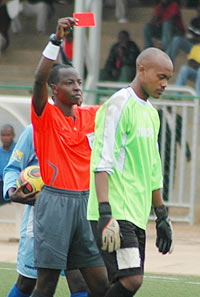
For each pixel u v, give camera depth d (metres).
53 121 14.52
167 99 34.03
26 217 15.77
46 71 14.00
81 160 14.64
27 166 16.25
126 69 42.97
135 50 43.09
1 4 50.41
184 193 35.28
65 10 52.16
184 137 33.72
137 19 50.66
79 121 14.85
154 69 13.38
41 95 14.26
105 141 13.14
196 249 27.95
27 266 15.62
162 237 14.48
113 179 13.28
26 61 50.19
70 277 15.59
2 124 29.55
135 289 13.12
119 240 12.88
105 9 51.28
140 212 13.41
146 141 13.54
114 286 13.18
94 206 13.48
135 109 13.47
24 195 15.51
